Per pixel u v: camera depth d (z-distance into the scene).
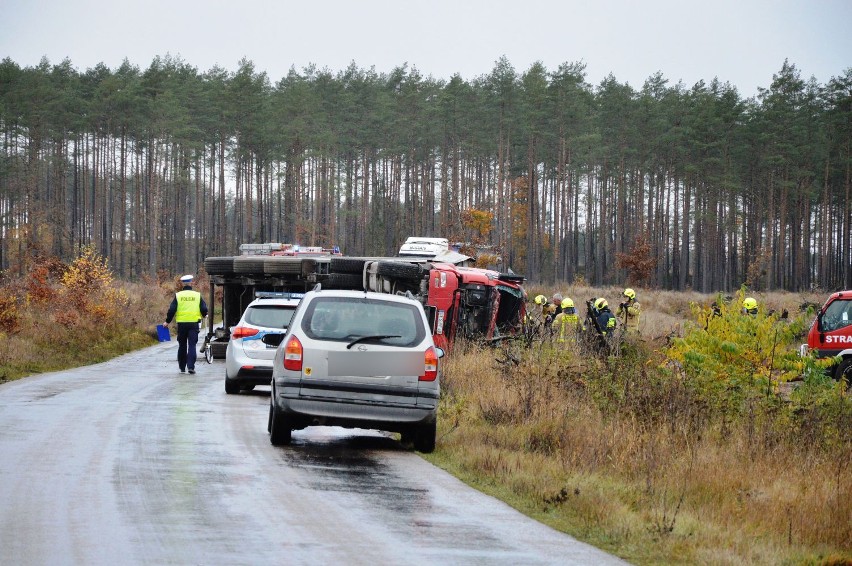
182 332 57.06
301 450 29.33
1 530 17.45
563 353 44.94
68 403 38.59
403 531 19.08
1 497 20.36
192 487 22.33
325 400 28.39
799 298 131.12
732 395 33.53
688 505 22.88
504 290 63.47
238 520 19.12
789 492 23.70
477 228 156.38
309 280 64.75
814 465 26.34
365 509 21.05
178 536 17.52
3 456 25.47
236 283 67.12
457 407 36.84
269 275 65.62
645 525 20.58
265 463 26.39
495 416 34.81
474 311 60.53
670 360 38.66
